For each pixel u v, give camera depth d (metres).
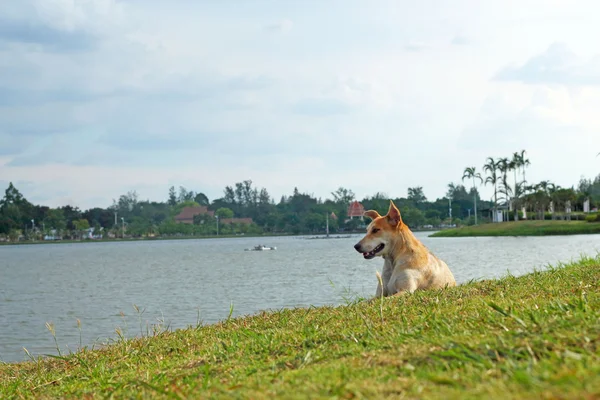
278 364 5.72
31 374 8.57
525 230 97.62
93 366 8.07
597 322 4.96
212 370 6.05
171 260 66.50
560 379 3.52
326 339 6.57
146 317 20.55
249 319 9.88
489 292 8.97
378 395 3.86
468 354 4.58
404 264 10.72
